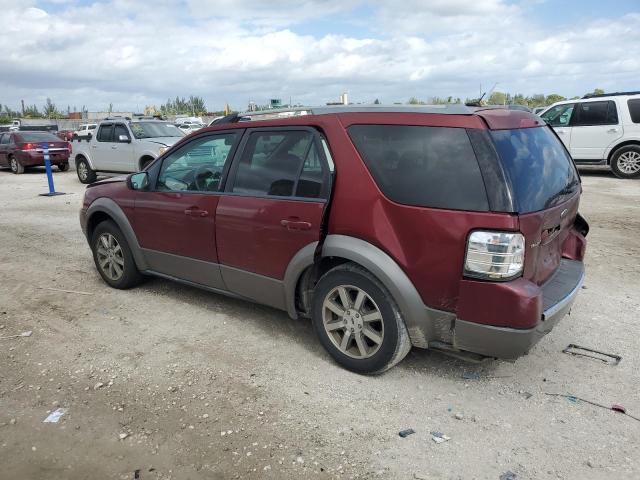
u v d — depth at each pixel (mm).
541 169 3420
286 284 3928
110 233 5406
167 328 4531
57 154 20156
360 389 3516
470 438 2996
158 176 4941
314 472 2738
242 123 4309
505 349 3080
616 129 13031
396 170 3357
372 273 3432
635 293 5203
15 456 2885
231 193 4270
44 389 3553
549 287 3551
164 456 2871
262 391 3500
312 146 3781
